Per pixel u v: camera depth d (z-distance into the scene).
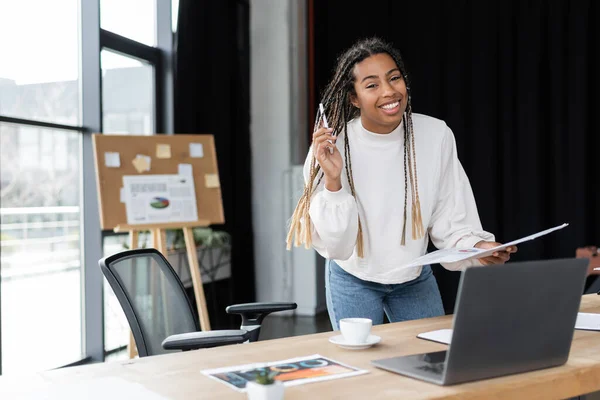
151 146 4.11
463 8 5.82
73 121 4.31
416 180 2.14
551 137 5.59
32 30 3.98
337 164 1.97
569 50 5.51
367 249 2.17
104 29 4.40
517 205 5.71
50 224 4.21
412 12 5.98
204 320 4.18
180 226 4.11
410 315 2.22
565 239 5.55
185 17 5.02
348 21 6.12
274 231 5.89
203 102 5.25
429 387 1.21
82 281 4.39
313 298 5.80
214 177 4.32
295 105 5.86
